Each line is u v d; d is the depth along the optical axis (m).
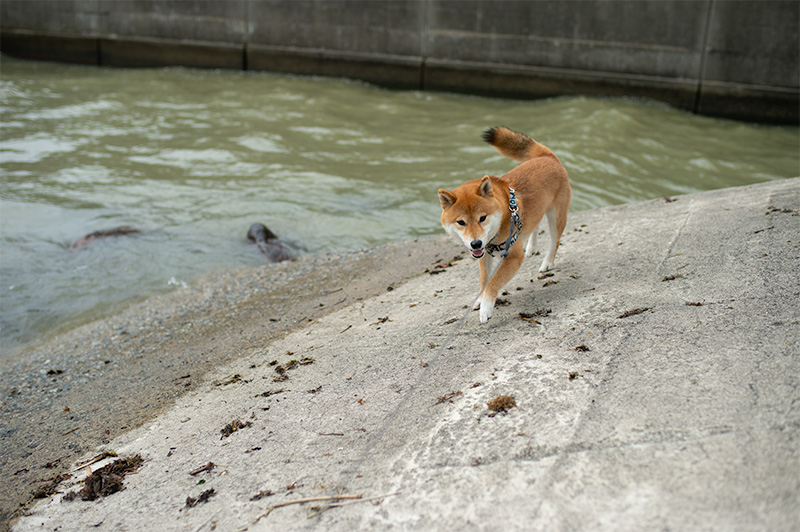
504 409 2.46
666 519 1.69
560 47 13.40
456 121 11.58
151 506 2.48
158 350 4.42
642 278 3.54
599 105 12.44
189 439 2.98
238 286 5.50
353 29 14.53
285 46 15.10
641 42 12.85
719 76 12.48
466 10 13.70
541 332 3.14
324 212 7.20
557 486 1.94
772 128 11.79
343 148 9.70
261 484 2.43
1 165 8.52
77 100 12.15
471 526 1.88
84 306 5.38
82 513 2.56
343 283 5.18
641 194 7.43
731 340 2.53
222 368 3.85
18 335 4.95
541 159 3.98
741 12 11.95
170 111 11.58
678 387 2.29
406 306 4.19
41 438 3.39
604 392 2.39
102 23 15.70
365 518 2.05
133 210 7.27
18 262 6.07
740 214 4.22
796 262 3.12
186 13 15.29
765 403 2.07
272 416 2.98
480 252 3.30
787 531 1.55
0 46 16.36
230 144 9.71
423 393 2.82
